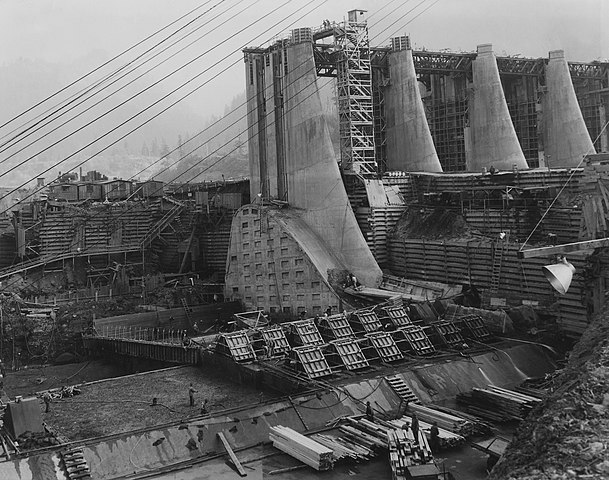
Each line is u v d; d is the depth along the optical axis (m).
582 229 48.75
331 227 69.88
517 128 96.94
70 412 42.94
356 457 32.53
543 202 55.28
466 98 90.00
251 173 81.00
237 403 43.00
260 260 71.12
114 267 78.50
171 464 33.41
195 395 45.38
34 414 35.06
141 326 66.50
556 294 50.12
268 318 69.38
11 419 34.53
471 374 44.31
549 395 25.30
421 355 47.22
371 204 69.75
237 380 48.06
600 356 25.62
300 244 67.12
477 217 61.22
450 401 41.22
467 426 34.75
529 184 60.53
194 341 54.97
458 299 55.28
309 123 71.94
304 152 72.56
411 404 39.56
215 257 82.56
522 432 23.81
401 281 64.38
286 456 33.88
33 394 47.97
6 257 84.19
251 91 79.94
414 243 65.69
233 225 74.19
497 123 84.56
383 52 83.38
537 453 21.91
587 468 20.20
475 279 58.28
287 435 34.59
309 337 47.53
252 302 71.88
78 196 90.38
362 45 76.19
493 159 84.62
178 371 52.19
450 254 60.97
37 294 72.62
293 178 74.19
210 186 94.94
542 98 92.88
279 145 76.56
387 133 84.88
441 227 64.62
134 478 31.81
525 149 96.00
